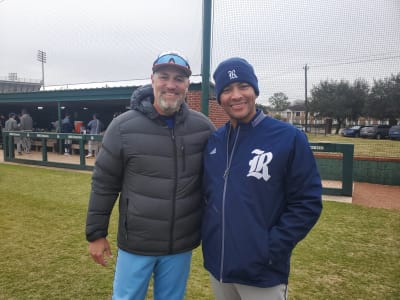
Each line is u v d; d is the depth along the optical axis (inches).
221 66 68.7
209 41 243.8
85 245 149.9
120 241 74.9
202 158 75.9
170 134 72.7
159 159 71.3
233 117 67.1
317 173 65.1
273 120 67.1
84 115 761.0
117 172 74.0
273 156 62.9
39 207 208.7
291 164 63.7
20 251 142.8
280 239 62.7
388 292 113.5
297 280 121.2
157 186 71.4
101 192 74.5
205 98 247.4
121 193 75.2
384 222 187.5
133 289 74.7
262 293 65.7
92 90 464.1
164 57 70.6
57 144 511.8
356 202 235.8
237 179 64.7
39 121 814.5
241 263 63.4
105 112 743.7
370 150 367.9
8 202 219.9
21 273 124.0
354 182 320.2
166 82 70.4
